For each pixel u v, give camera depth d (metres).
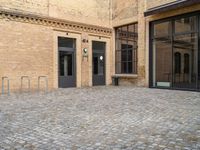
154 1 16.33
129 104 9.77
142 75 17.28
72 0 17.27
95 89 15.99
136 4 17.73
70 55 17.42
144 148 4.76
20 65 14.59
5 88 13.98
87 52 18.28
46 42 15.82
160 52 16.31
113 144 5.02
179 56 15.14
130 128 6.20
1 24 13.77
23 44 14.70
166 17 15.63
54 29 16.23
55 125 6.53
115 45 19.91
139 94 13.01
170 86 15.66
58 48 16.66
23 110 8.61
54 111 8.40
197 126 6.31
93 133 5.79
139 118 7.27
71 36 17.27
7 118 7.34
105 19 19.53
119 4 19.17
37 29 15.34
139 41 17.44
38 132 5.89
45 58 15.78
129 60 18.69
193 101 10.39
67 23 16.89
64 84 17.02
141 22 17.23
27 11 14.95
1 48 13.80
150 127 6.27
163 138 5.36
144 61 17.09
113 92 14.09
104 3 19.42
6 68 14.02
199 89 14.08
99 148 4.80
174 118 7.21
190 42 14.54
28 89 14.95
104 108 8.93
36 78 15.32
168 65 15.79
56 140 5.30
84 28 17.97
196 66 14.23
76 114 7.88
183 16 14.82
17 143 5.13
